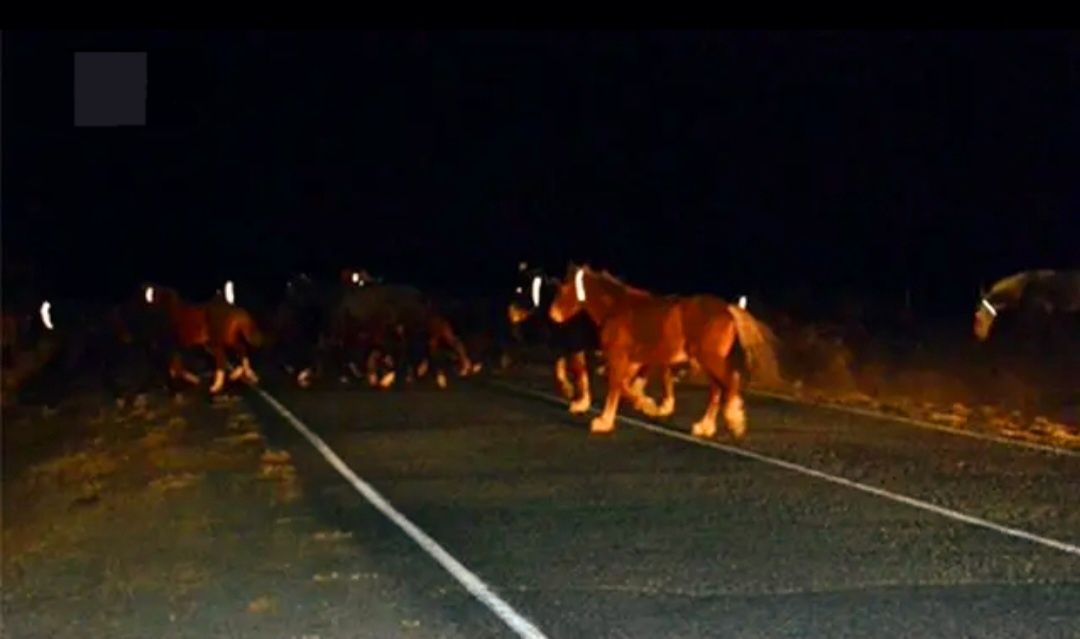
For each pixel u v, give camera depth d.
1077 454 19.28
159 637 10.29
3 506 17.86
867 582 11.55
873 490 16.25
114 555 13.69
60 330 49.84
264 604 11.19
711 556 12.70
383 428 23.77
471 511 15.38
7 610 11.43
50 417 29.34
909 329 41.97
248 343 32.56
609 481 17.34
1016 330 34.84
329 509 15.80
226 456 20.73
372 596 11.43
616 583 11.70
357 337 33.47
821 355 33.56
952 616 10.35
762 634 9.95
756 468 18.22
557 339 27.67
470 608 10.91
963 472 17.61
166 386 33.91
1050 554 12.57
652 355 22.16
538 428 23.38
